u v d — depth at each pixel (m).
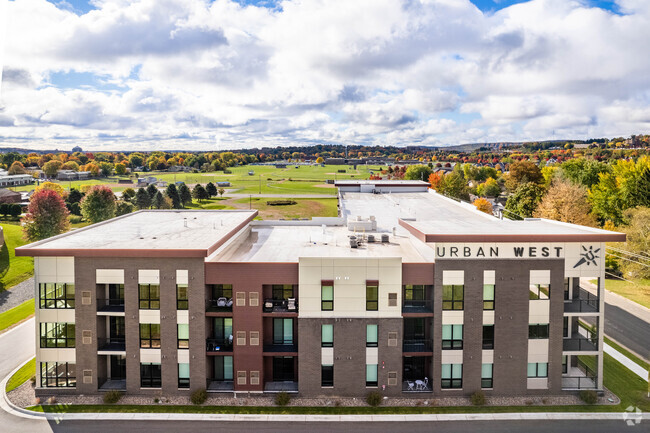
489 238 35.78
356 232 52.31
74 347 37.00
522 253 36.38
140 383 36.97
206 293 36.69
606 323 55.09
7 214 119.06
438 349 36.72
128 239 40.31
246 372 36.91
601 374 37.38
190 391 36.66
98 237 41.34
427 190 88.12
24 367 42.62
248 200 163.62
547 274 36.62
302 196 173.25
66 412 34.81
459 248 36.22
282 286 38.47
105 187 123.19
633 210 77.88
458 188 142.62
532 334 37.09
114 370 38.91
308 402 36.16
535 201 100.81
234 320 36.59
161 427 32.97
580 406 35.88
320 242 47.00
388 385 36.72
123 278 36.22
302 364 36.53
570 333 39.84
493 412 35.00
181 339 36.59
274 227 56.25
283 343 38.34
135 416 34.28
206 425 33.22
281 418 34.09
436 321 36.50
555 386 37.25
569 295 39.56
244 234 49.62
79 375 36.91
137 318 36.44
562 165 132.88
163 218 52.69
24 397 36.97
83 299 36.41
